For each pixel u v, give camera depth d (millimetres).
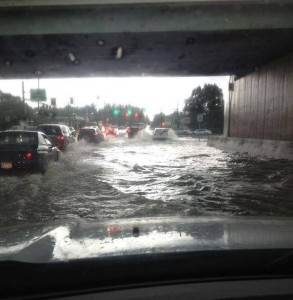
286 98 21719
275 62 23453
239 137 30406
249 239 2383
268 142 22359
